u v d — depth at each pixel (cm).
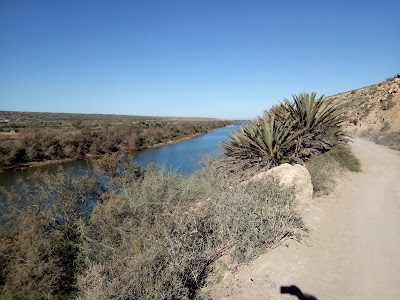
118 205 662
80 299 406
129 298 359
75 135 3195
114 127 3784
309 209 650
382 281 390
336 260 446
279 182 671
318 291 376
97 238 589
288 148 1019
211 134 5781
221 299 379
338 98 5050
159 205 676
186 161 2064
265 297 369
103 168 962
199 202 709
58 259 502
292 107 1222
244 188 616
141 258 416
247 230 494
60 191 736
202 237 492
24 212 629
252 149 1025
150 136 4150
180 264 411
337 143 1197
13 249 500
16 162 2669
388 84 3691
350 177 1009
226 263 458
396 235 524
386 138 2155
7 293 436
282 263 435
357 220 602
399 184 898
